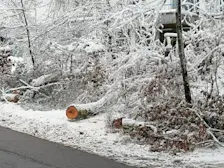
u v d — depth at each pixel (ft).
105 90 42.91
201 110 31.65
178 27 32.89
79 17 50.06
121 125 34.50
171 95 33.83
